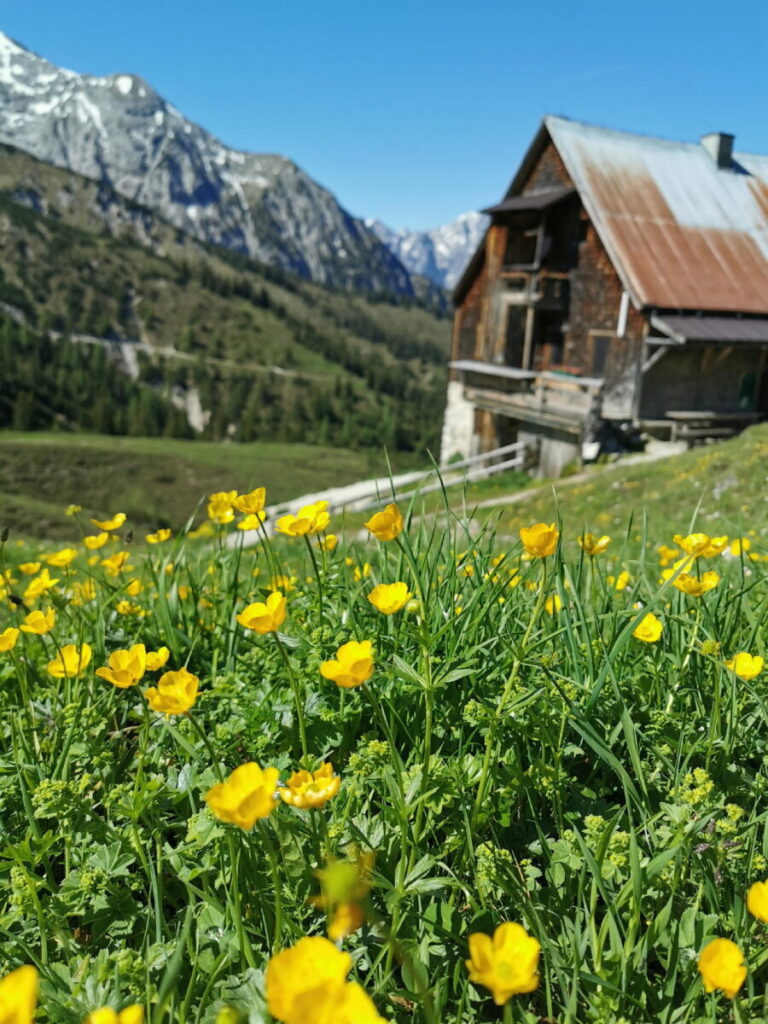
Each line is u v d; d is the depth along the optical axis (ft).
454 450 122.01
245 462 479.82
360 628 9.68
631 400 92.73
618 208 96.78
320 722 8.61
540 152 106.73
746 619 10.57
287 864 6.59
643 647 9.95
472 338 118.73
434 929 6.37
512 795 7.52
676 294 90.48
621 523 52.75
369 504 86.53
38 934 6.80
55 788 7.36
